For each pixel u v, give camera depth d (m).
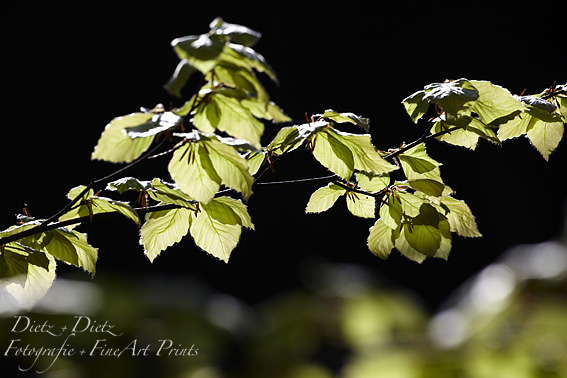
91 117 7.32
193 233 2.00
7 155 6.98
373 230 2.02
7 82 7.06
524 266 2.36
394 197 1.98
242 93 1.84
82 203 1.93
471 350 2.22
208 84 1.86
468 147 1.99
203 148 1.88
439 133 1.97
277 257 7.52
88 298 2.23
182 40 1.82
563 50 7.46
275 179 7.30
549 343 2.20
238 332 2.29
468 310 2.29
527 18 7.48
